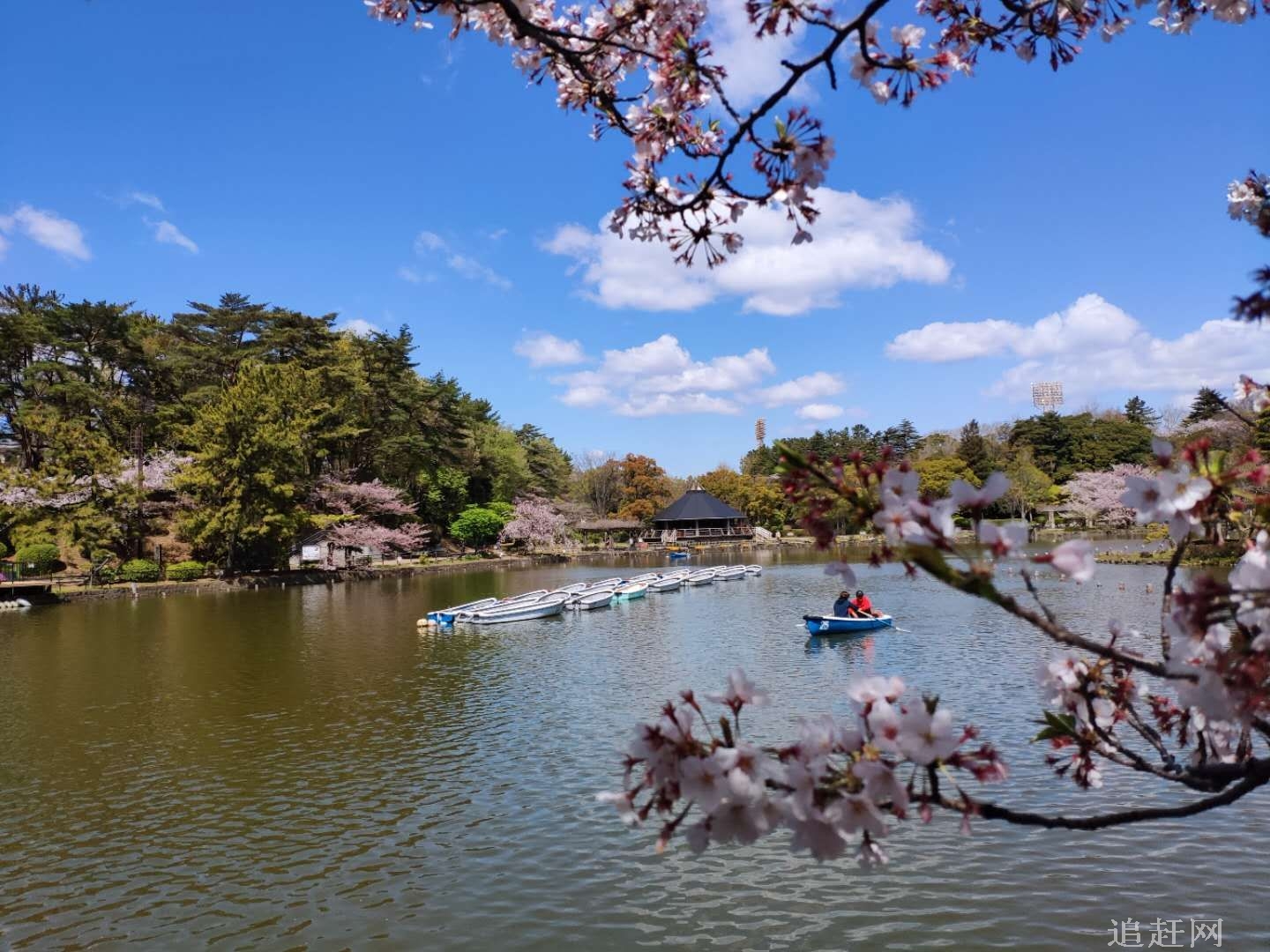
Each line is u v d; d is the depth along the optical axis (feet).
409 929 24.75
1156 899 25.18
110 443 145.69
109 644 76.38
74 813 34.27
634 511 282.36
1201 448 6.83
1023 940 23.30
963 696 49.26
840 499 6.45
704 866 28.19
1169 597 6.55
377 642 77.87
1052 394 397.39
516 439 275.39
